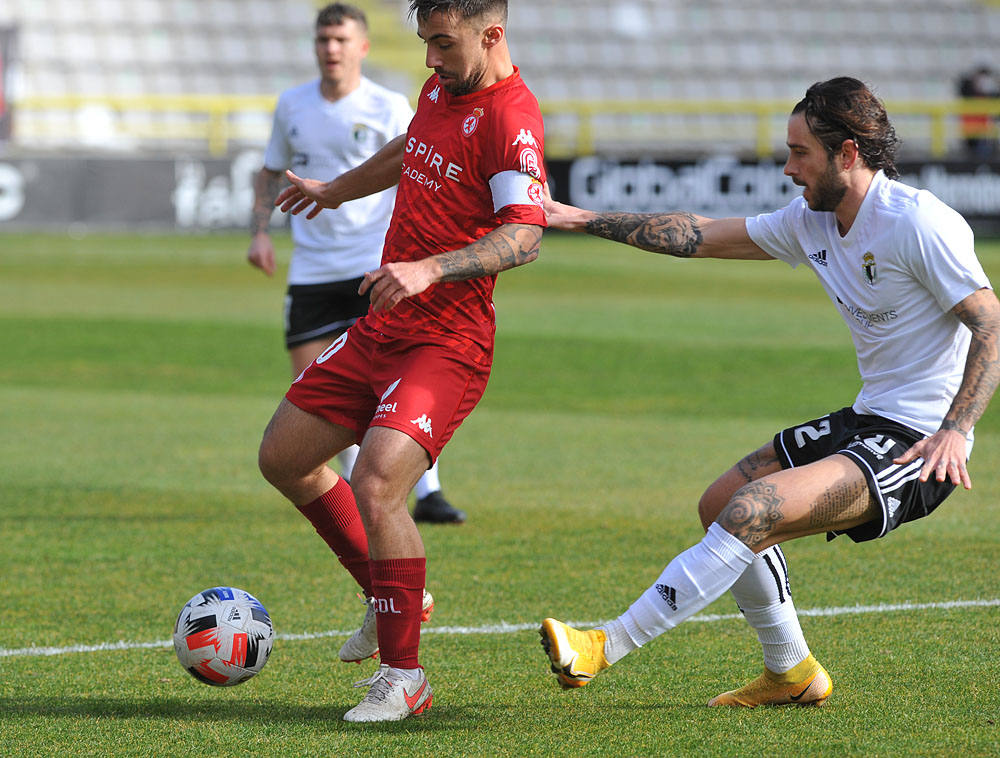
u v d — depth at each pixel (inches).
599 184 3393.2
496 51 543.8
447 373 554.3
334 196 646.5
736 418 1443.2
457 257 515.5
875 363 530.0
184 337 2031.3
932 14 4965.6
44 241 3159.5
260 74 4330.7
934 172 3447.3
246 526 949.2
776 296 2674.7
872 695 568.7
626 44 4660.4
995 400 1610.5
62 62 4151.1
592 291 2706.7
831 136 505.4
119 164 3314.5
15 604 743.1
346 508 598.9
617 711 553.0
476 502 1031.6
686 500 1039.0
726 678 605.3
